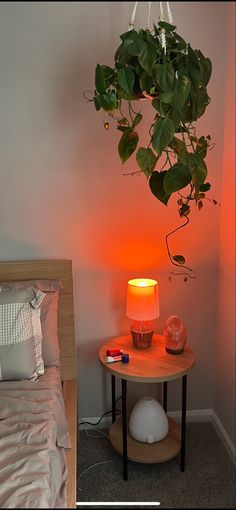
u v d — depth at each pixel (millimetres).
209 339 2234
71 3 1675
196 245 2107
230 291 1996
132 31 1432
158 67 1369
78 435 2150
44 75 1866
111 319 2146
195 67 1442
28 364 1668
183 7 1821
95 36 1836
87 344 2166
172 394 2262
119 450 1906
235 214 1898
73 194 1993
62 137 1933
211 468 1912
